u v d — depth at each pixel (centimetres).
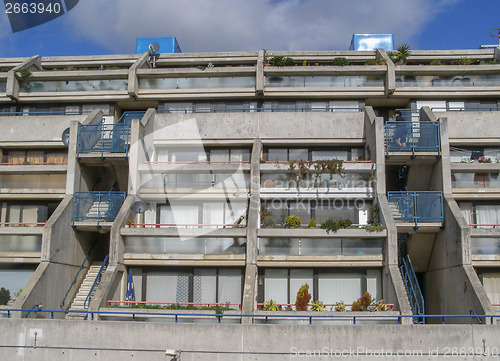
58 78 3425
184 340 2144
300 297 2439
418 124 3016
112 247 2595
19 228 2750
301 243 2620
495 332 2100
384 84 3312
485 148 3172
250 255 2553
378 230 2559
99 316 2358
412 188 3022
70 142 2908
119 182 3127
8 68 3628
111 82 3434
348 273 2697
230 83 3397
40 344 2194
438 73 3319
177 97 3372
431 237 2847
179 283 2723
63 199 2859
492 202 2952
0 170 3056
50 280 2584
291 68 3312
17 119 3291
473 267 2650
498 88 3278
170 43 3938
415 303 2689
